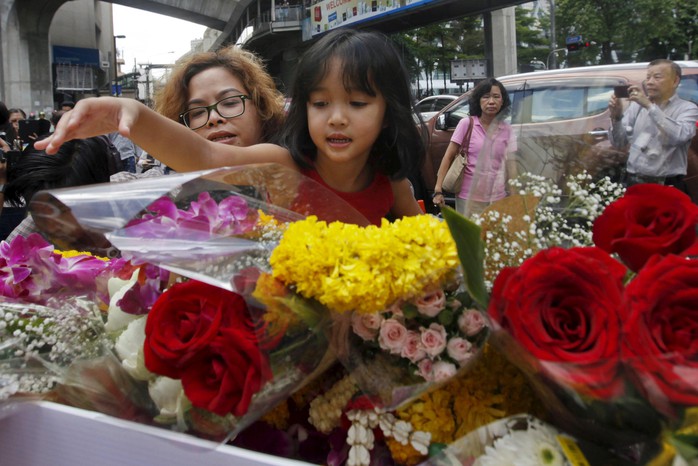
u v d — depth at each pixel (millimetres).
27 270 1248
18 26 32938
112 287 1183
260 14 31375
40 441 1071
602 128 1205
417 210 1879
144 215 1029
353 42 1414
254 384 915
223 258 1001
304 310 926
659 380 763
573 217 1105
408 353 936
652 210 967
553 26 16562
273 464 897
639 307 784
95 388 1103
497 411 960
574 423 874
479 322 938
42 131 5430
